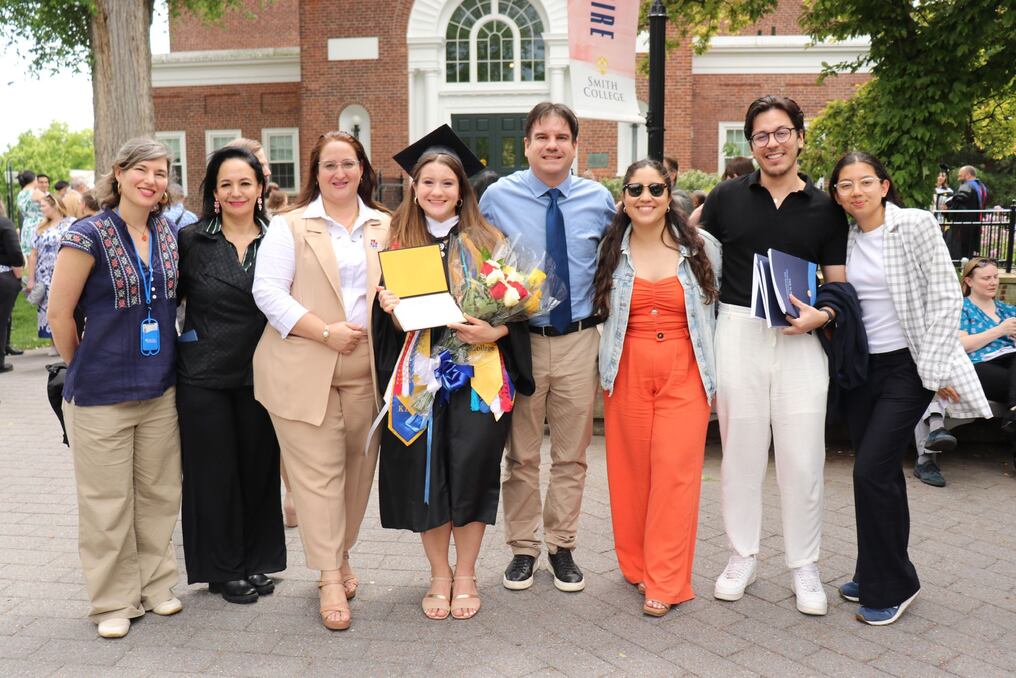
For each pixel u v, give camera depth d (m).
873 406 3.82
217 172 3.81
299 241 3.74
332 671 3.33
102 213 3.67
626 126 21.67
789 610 3.86
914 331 3.67
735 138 22.84
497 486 3.81
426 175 3.76
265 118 24.67
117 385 3.63
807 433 3.83
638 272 3.91
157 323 3.73
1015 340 5.99
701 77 22.70
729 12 13.34
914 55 9.63
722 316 3.96
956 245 10.00
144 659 3.43
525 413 4.04
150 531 3.86
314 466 3.73
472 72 22.30
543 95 22.06
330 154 3.70
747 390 3.88
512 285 3.61
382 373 3.76
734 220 3.89
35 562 4.42
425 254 3.69
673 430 3.84
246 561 4.04
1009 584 4.12
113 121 14.95
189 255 3.86
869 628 3.68
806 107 22.56
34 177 13.13
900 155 9.65
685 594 3.88
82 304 3.66
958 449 6.44
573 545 4.16
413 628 3.71
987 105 12.58
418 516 3.69
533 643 3.56
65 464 6.25
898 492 3.67
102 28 15.20
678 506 3.83
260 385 3.74
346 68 22.27
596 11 7.58
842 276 3.86
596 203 4.07
